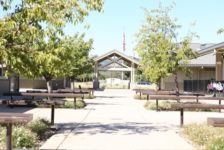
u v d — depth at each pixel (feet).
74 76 129.90
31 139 38.32
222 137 37.52
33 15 41.14
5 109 80.18
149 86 217.36
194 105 53.67
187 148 37.91
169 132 49.01
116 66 207.82
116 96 140.26
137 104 100.89
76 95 77.51
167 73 102.53
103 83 253.85
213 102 109.19
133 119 65.00
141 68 117.60
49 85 93.56
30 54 42.14
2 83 129.08
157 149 37.37
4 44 40.96
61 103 77.97
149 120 63.72
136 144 40.06
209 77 168.76
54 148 37.35
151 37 104.88
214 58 161.48
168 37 103.04
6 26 40.63
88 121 60.64
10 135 32.22
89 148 37.55
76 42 122.83
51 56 41.63
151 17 106.52
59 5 43.09
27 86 184.03
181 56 99.30
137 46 107.24
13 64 41.98
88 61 126.21
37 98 106.32
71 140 42.09
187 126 49.80
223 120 33.30
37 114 70.49
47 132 46.73
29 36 41.65
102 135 45.88
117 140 42.37
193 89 166.81
